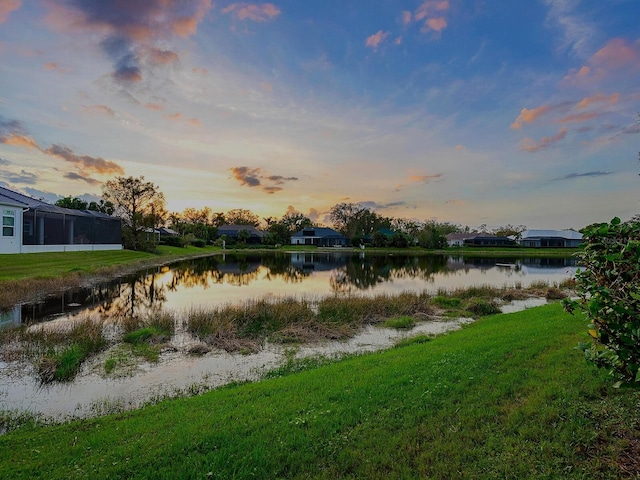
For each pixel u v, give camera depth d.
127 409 5.73
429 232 70.81
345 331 10.52
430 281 23.84
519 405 4.00
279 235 81.94
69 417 5.47
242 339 9.74
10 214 23.05
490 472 2.99
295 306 12.57
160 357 8.31
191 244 60.53
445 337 8.64
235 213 107.25
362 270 31.86
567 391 4.18
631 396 3.95
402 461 3.20
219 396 5.19
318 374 5.87
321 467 3.18
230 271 30.34
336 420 3.93
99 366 7.72
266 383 5.72
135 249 41.50
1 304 12.75
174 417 4.41
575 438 3.33
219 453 3.38
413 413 3.98
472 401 4.19
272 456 3.31
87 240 32.88
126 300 15.73
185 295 17.80
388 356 6.80
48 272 18.67
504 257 52.56
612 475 2.86
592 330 3.07
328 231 90.00
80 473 3.25
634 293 2.58
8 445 4.12
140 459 3.37
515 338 6.94
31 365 7.59
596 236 2.77
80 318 11.79
